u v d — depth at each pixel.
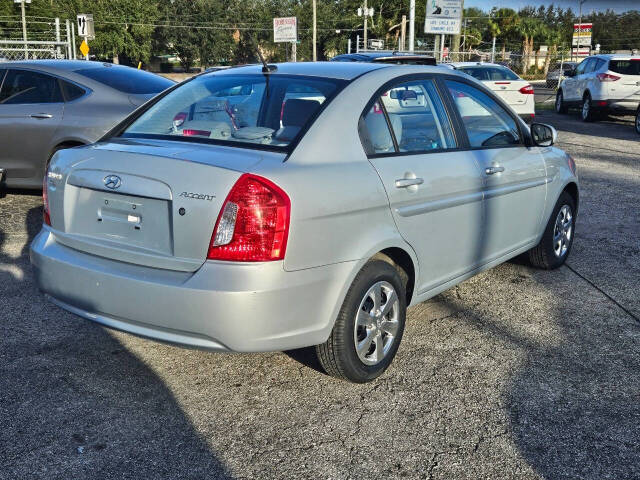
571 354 4.04
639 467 2.92
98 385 3.54
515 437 3.13
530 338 4.27
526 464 2.92
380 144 3.59
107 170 3.23
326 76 3.72
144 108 3.99
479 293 5.10
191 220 2.96
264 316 2.95
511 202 4.65
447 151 4.06
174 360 3.86
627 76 17.72
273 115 3.52
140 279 3.04
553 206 5.32
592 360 3.96
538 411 3.37
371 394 3.51
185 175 3.01
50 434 3.07
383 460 2.94
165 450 2.98
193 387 3.55
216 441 3.06
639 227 7.21
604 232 6.99
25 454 2.92
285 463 2.91
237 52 69.56
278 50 68.81
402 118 3.79
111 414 3.26
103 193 3.25
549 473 2.87
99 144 3.56
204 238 2.94
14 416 3.21
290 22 34.44
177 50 70.00
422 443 3.07
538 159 5.02
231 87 3.84
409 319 4.56
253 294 2.90
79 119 7.07
